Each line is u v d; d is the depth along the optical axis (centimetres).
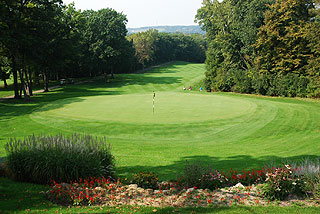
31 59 3784
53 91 4812
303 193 710
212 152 1316
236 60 4762
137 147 1407
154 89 5212
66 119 2005
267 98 3672
